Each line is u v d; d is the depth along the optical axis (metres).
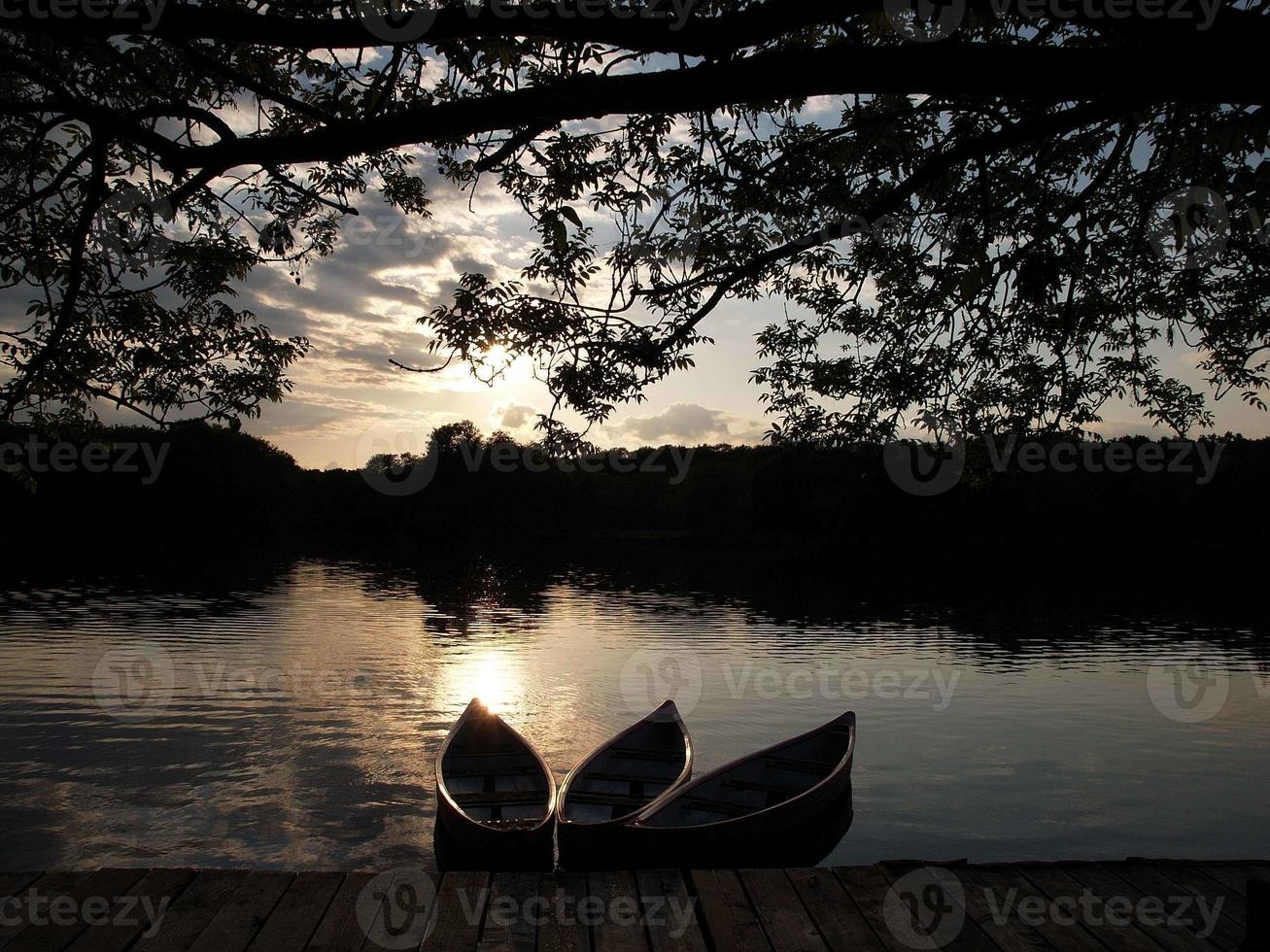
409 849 10.22
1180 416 8.21
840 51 3.59
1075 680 20.66
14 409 6.11
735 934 5.37
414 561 57.06
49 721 15.45
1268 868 6.44
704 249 6.93
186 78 6.47
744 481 81.88
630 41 3.69
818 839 10.57
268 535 78.56
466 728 12.31
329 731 15.17
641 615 31.83
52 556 51.31
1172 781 13.30
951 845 10.72
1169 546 59.47
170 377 7.11
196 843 10.34
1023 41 5.95
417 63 6.04
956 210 6.72
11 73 6.35
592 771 11.12
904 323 7.72
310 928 5.33
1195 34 3.34
